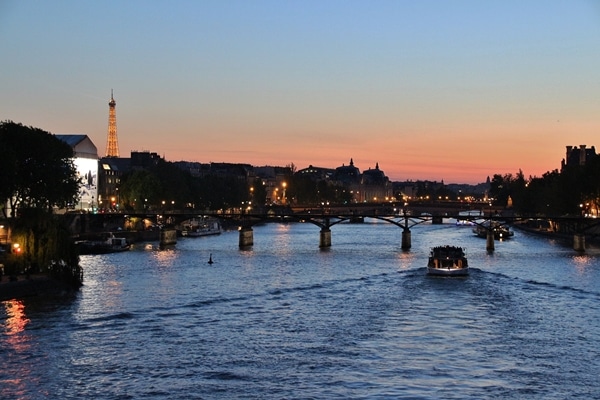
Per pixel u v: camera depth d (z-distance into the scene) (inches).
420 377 2760.8
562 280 5246.1
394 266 6269.7
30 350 3137.3
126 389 2647.6
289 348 3166.8
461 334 3405.5
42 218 4766.2
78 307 4087.1
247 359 3002.0
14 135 7194.9
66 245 4766.2
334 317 3806.6
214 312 3971.5
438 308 4040.4
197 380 2738.7
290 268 6107.3
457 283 5064.0
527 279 5295.3
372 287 4886.8
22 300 4288.9
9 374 2815.0
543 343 3253.0
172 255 7303.2
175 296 4512.8
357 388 2640.3
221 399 2544.3
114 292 4648.1
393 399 2532.0
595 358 3019.2
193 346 3208.7
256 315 3885.3
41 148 7273.6
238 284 5068.9
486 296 4458.7
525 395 2581.2
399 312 3927.2
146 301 4313.5
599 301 4308.6
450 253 5536.4
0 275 4503.0
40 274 4697.3
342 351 3112.7
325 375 2785.4
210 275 5575.8
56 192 7391.7
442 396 2561.5
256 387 2657.5
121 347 3189.0
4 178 6387.8
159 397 2566.4
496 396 2568.9
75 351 3122.5
